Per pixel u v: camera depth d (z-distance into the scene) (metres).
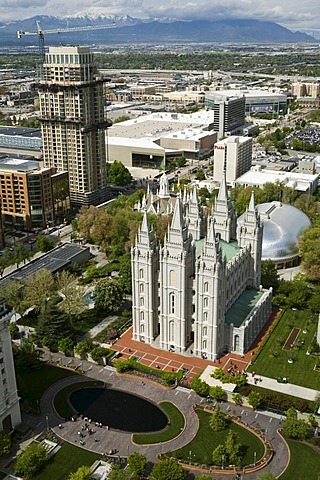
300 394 162.75
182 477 127.50
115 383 171.12
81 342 185.38
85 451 142.00
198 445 143.88
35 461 134.88
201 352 183.88
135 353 187.25
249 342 189.00
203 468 136.00
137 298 189.12
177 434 148.00
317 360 180.12
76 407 159.62
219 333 181.38
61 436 147.62
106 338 196.25
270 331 198.25
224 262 175.12
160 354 186.75
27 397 163.50
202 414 156.12
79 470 128.38
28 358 177.62
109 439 146.38
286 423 145.25
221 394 159.75
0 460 139.50
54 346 189.50
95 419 154.50
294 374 173.25
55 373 176.38
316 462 137.25
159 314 191.50
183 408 158.88
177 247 174.88
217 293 173.00
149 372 175.12
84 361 183.25
